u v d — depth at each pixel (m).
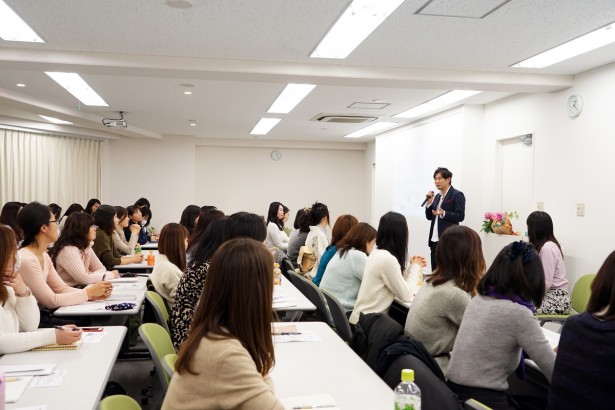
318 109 7.26
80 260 4.04
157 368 1.92
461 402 1.74
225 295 1.34
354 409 1.71
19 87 5.93
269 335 1.38
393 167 9.29
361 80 4.86
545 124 5.47
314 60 4.61
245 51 4.35
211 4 3.31
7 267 2.30
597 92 4.72
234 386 1.25
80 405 1.71
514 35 3.84
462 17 3.46
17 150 8.25
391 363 2.04
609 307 1.74
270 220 7.76
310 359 2.21
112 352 2.25
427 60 4.57
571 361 1.75
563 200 5.18
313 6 3.32
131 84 5.75
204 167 11.59
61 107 7.16
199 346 1.29
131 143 10.64
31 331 2.42
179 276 3.54
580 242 4.94
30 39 4.09
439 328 2.50
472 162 6.70
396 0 3.21
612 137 4.54
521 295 2.10
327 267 3.91
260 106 7.11
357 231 3.85
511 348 2.08
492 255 6.21
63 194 9.25
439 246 2.57
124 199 10.63
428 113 7.47
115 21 3.65
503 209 6.43
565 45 4.10
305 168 11.98
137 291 3.85
